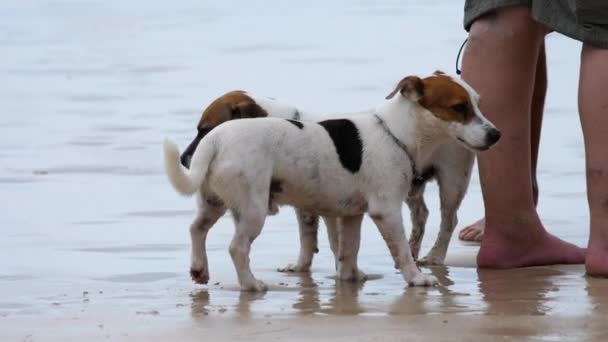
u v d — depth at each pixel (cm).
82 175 1683
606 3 1062
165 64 3003
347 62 2873
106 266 1150
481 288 1035
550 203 1467
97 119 2195
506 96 1129
